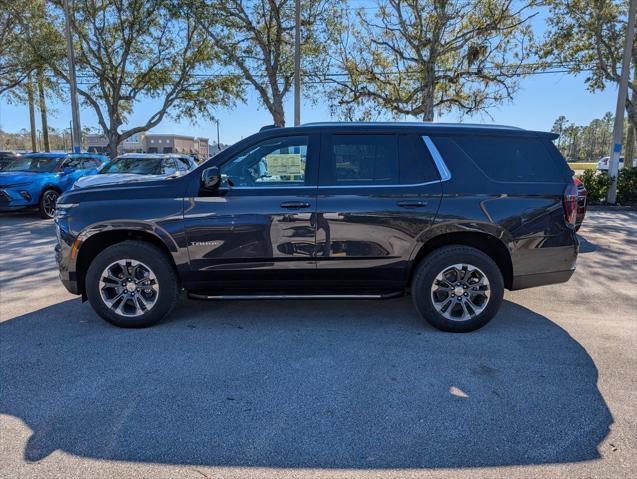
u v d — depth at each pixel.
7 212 12.98
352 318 4.80
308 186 4.25
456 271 4.29
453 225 4.22
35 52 19.86
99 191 4.34
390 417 2.99
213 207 4.21
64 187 12.30
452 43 16.55
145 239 4.48
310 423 2.92
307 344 4.13
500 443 2.73
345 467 2.52
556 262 4.36
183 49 20.84
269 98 19.67
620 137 15.13
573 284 6.14
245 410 3.05
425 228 4.23
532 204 4.27
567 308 5.18
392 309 5.08
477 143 4.36
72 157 13.47
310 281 4.38
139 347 4.02
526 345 4.12
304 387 3.36
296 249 4.25
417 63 17.53
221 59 19.27
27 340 4.16
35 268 6.79
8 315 4.81
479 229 4.22
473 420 2.96
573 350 4.03
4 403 3.11
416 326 4.58
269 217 4.21
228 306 5.14
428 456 2.61
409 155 4.30
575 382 3.46
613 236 9.69
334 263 4.28
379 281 4.39
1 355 3.85
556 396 3.25
